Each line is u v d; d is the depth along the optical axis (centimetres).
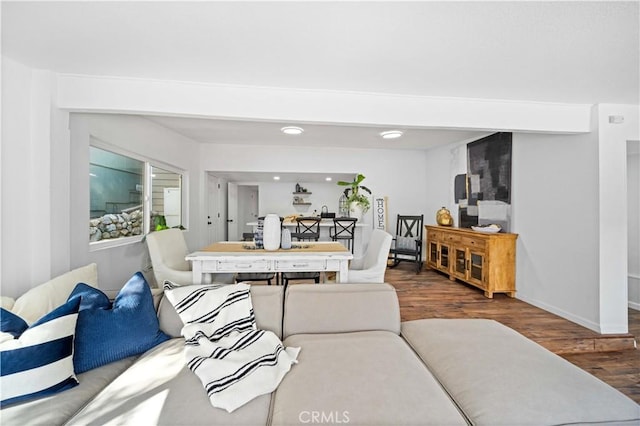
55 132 214
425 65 200
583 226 290
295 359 145
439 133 427
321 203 792
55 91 213
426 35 164
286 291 193
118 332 151
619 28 154
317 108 245
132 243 328
